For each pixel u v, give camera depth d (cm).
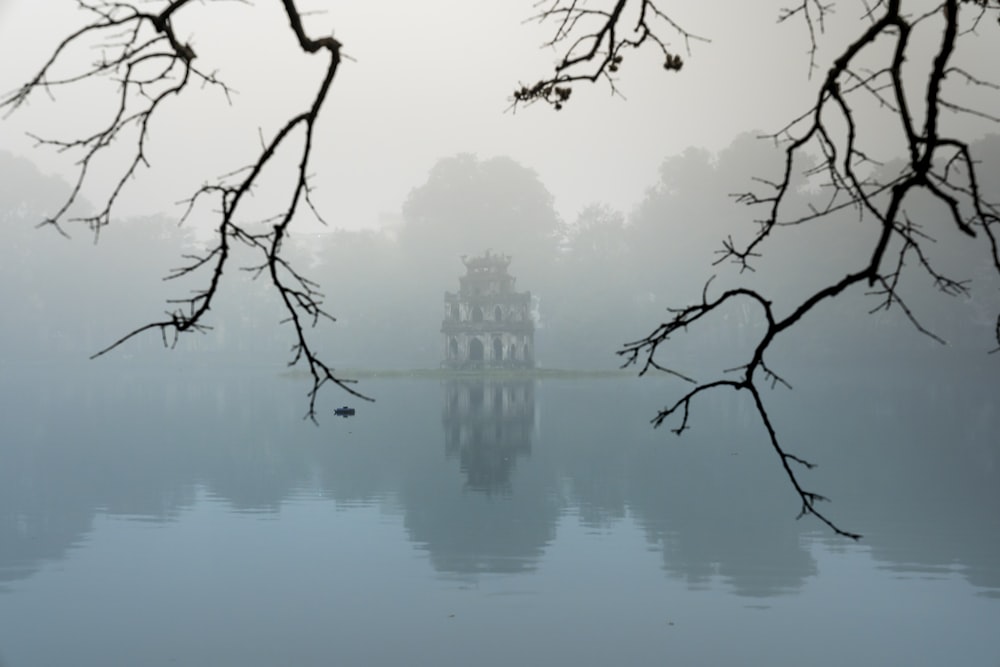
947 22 678
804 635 2056
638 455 5400
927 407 8788
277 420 7831
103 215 655
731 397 10444
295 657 1930
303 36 684
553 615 2217
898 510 3575
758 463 5012
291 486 4256
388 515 3531
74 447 5875
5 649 1977
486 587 2483
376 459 5269
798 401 9756
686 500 3847
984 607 2264
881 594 2380
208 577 2584
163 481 4431
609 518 3447
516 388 12469
